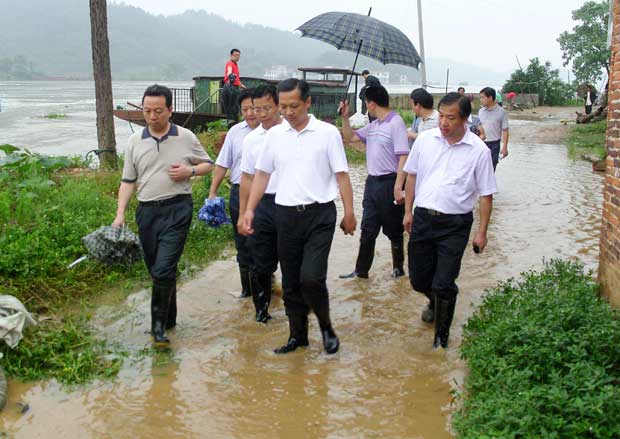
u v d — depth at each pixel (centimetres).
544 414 355
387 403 430
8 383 441
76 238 690
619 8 539
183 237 519
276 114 521
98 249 628
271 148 485
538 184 1259
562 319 450
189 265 705
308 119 476
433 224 500
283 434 395
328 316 497
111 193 966
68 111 4059
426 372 473
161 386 449
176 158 513
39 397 429
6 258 602
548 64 4600
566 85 4650
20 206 732
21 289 574
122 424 402
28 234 676
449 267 496
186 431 397
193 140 523
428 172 505
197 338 530
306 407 425
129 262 648
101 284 621
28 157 984
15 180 923
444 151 500
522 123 3047
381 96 629
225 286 656
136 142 515
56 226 711
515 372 393
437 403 431
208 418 411
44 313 557
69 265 630
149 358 489
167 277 502
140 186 518
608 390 355
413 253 520
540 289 544
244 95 582
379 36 698
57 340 493
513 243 809
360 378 464
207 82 1884
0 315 471
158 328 507
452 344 517
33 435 388
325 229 479
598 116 2720
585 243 810
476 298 619
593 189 1199
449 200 493
